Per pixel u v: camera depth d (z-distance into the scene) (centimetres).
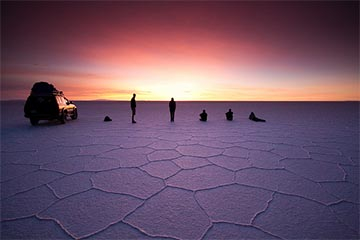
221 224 221
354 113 2278
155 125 1049
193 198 278
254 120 1280
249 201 271
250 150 538
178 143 620
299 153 511
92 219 230
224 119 1392
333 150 541
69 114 1205
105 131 842
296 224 222
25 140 654
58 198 277
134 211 246
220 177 353
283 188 311
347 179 347
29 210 247
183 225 219
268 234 205
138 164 420
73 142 628
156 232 207
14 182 329
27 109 945
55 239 198
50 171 379
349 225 221
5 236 202
